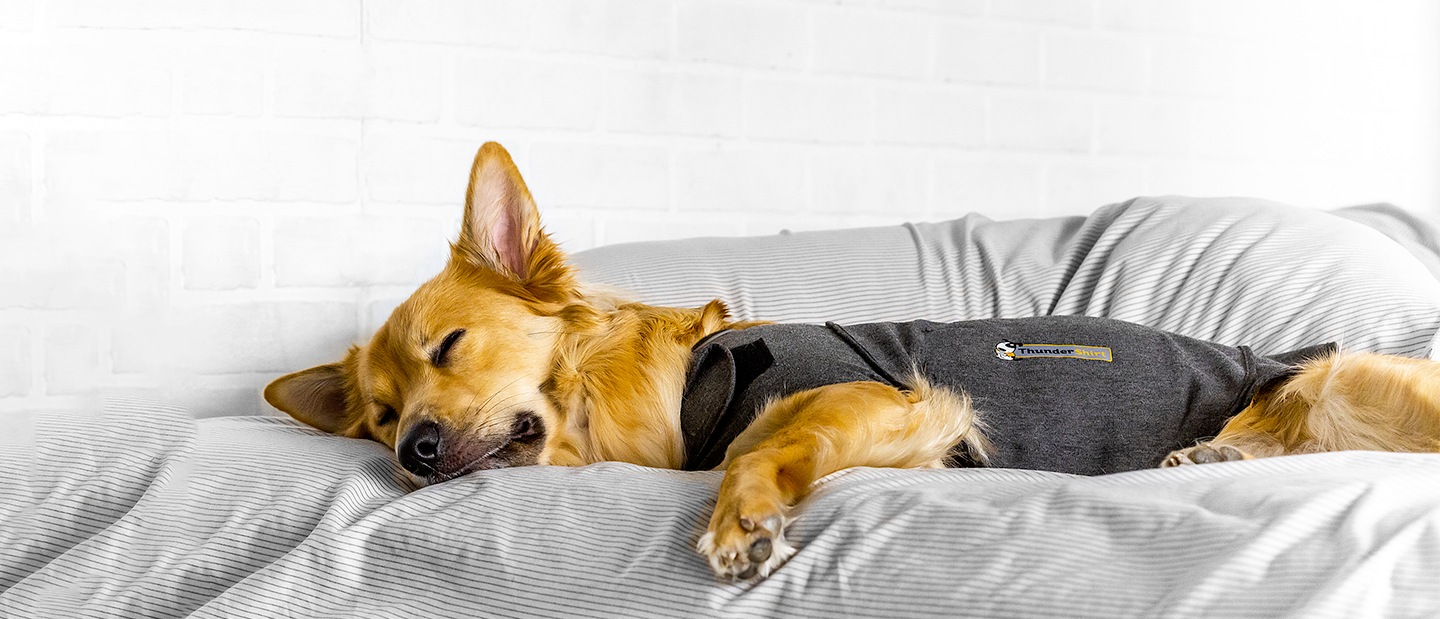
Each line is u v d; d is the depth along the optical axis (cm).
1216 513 92
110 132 244
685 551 108
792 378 165
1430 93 347
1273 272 204
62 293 241
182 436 172
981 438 159
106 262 244
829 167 302
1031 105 319
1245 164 338
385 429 188
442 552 123
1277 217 220
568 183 280
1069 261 238
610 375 184
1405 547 79
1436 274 212
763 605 99
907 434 148
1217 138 336
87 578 141
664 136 287
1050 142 321
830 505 109
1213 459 138
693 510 116
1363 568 76
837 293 236
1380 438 163
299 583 126
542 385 182
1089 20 322
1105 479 111
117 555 143
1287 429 171
